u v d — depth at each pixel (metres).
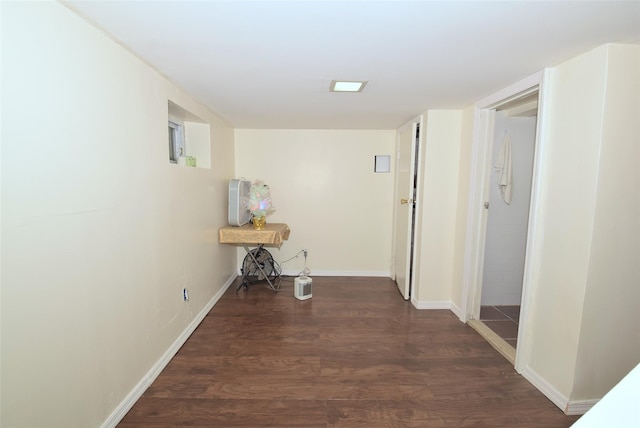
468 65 1.81
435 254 3.14
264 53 1.65
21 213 1.06
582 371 1.70
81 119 1.32
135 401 1.77
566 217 1.75
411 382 2.00
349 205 4.17
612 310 1.67
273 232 3.30
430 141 3.00
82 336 1.36
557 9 1.20
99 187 1.45
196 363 2.17
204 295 2.93
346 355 2.30
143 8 1.22
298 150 4.08
